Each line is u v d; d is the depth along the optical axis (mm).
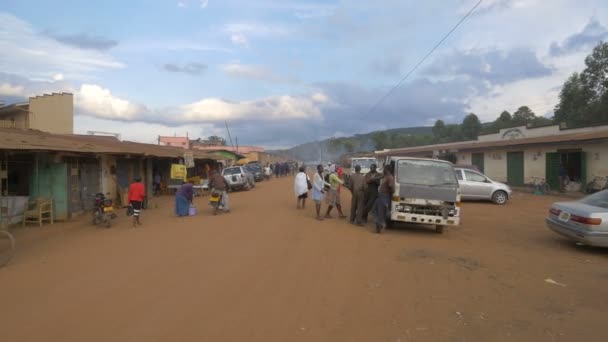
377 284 6672
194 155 30812
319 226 12703
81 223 14398
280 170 59125
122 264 8023
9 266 8031
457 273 7391
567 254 9164
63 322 5082
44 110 29016
